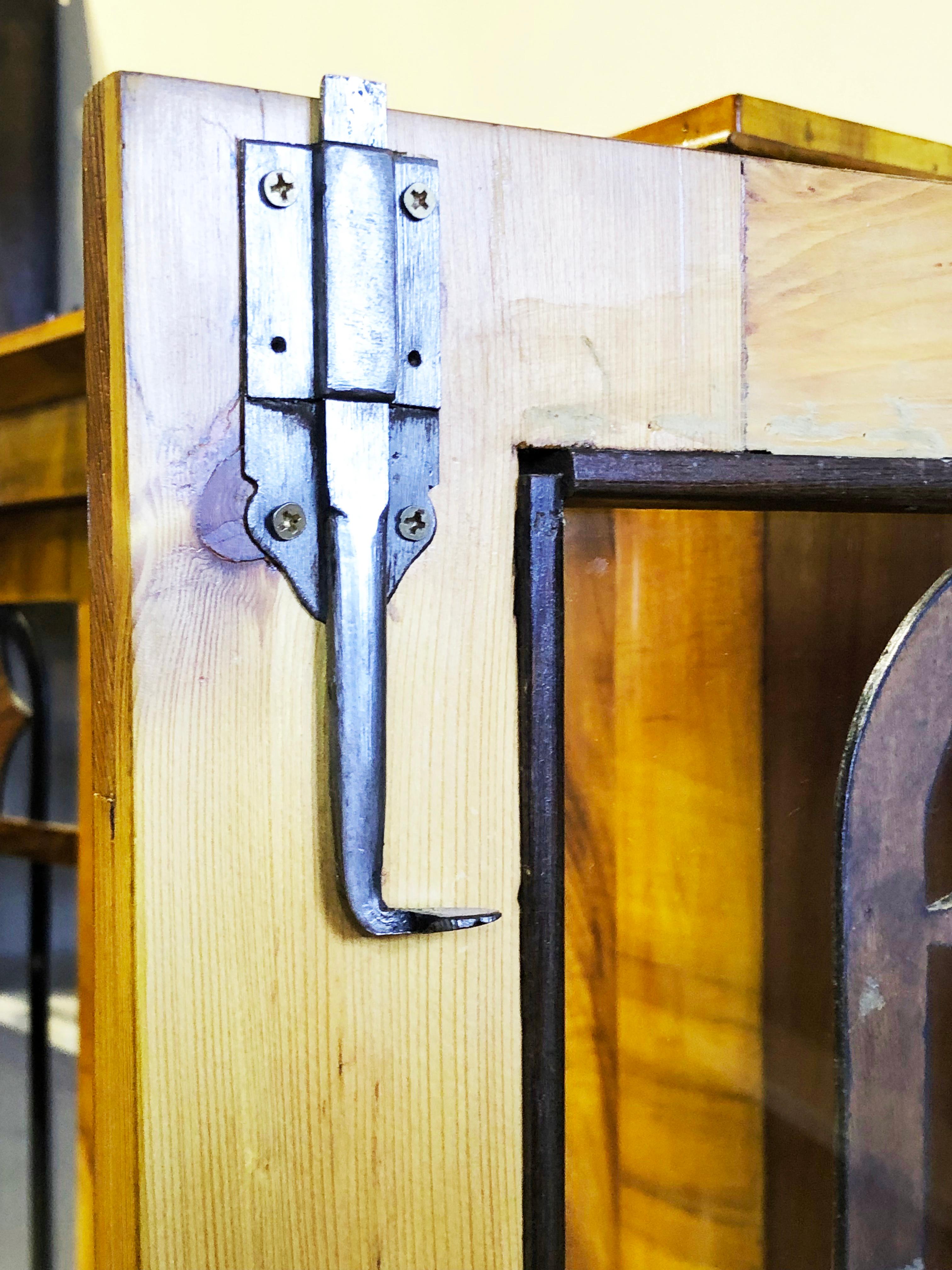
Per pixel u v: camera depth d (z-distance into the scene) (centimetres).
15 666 93
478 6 112
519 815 42
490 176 41
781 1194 55
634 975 54
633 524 52
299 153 38
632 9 100
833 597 56
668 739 54
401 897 40
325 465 38
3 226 158
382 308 38
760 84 93
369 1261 39
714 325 44
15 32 157
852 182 47
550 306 42
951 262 49
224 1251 37
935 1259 52
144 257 36
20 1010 106
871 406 47
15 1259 104
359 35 123
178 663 37
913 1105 50
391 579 39
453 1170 40
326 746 38
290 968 38
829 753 57
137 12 150
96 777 38
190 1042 37
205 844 37
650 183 43
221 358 37
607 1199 54
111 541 37
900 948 50
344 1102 39
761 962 56
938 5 82
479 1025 41
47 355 70
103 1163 39
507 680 41
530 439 41
